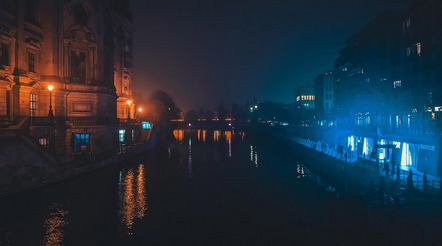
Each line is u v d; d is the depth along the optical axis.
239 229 17.97
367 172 25.47
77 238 16.17
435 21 31.02
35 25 34.69
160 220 19.27
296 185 29.53
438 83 30.58
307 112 118.69
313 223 18.98
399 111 38.34
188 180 31.09
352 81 55.50
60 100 37.34
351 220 14.96
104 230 17.31
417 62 34.62
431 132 31.09
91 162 32.44
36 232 16.72
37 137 30.27
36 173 24.75
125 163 40.16
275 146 70.00
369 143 39.66
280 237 16.83
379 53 45.53
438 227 14.02
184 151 57.50
